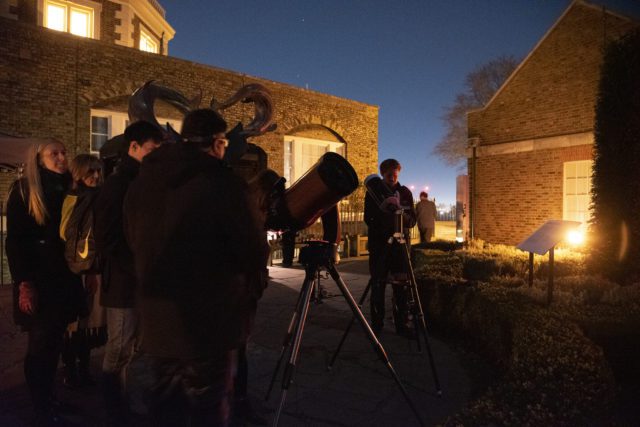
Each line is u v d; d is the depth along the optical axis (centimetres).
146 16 1552
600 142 520
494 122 1167
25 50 948
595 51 964
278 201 261
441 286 493
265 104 412
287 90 1389
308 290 282
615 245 502
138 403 315
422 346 443
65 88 999
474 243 961
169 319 175
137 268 187
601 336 332
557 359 292
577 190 1002
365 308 614
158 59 1124
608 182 509
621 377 330
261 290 214
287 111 1391
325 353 423
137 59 1093
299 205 254
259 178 282
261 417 290
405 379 361
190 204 178
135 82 1090
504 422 248
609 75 509
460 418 259
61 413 300
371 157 1625
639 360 328
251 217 185
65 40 998
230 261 184
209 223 178
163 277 177
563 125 1023
